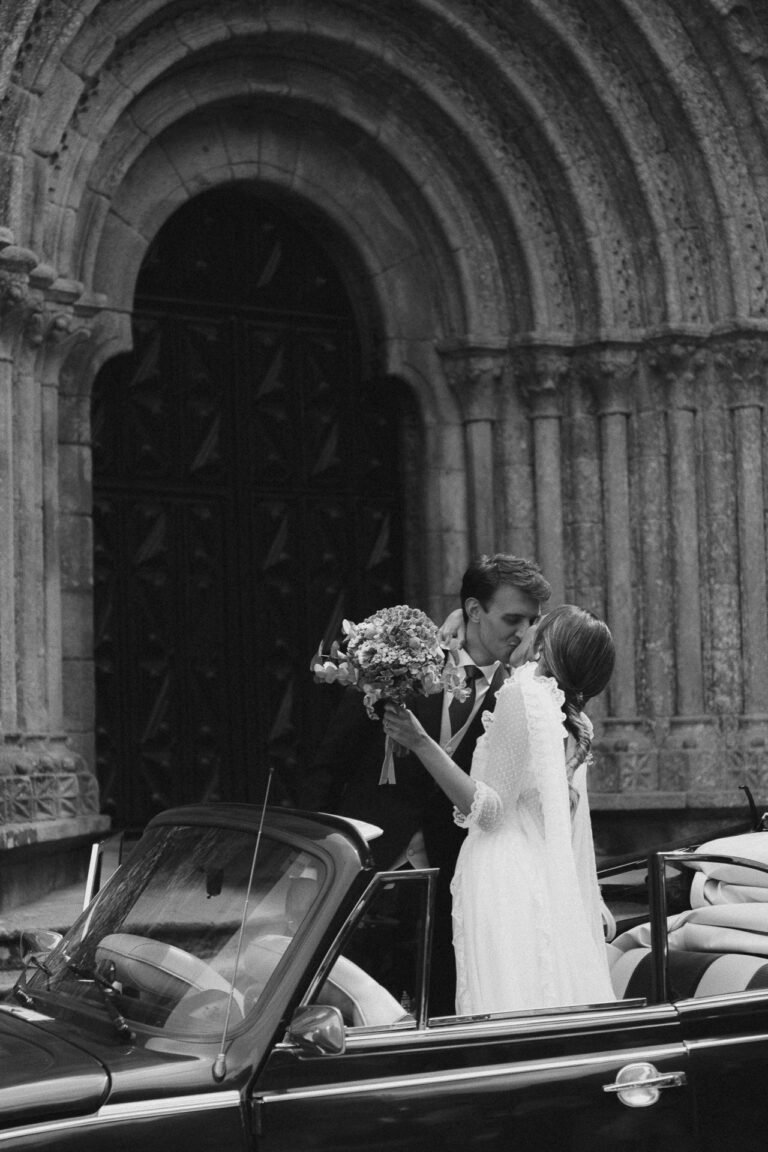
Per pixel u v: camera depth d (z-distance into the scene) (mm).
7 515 10664
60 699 11477
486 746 4711
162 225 12953
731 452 13609
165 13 11898
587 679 4816
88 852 11617
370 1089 3766
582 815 4766
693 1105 4113
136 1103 3537
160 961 4094
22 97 10453
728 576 13562
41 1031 3959
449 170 13492
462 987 4555
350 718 5234
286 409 13648
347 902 3832
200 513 13188
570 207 13367
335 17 12750
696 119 13188
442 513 13750
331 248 13883
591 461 13648
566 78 13195
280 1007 3732
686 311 13477
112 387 12867
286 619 13508
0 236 10211
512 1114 3896
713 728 13406
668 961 4320
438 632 4559
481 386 13641
